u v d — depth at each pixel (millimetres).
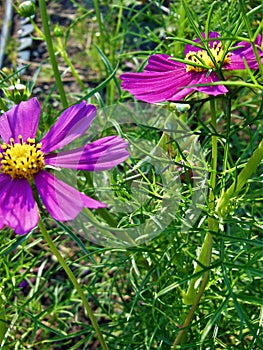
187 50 257
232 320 326
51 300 423
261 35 232
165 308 312
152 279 359
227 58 226
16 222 190
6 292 373
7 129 229
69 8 669
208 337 317
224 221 241
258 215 402
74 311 417
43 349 371
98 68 596
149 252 284
